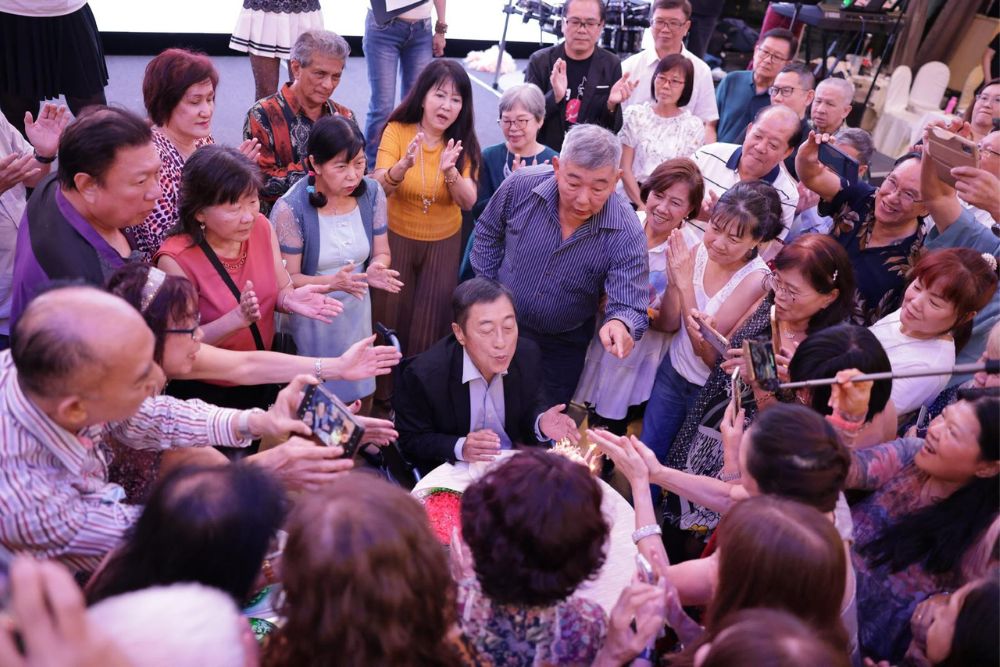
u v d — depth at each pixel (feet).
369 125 16.93
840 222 9.95
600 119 14.44
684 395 9.30
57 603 2.90
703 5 20.67
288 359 7.28
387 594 3.56
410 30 16.15
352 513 3.69
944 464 5.49
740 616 3.83
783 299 7.86
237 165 7.37
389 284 9.29
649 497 6.06
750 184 8.78
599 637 4.59
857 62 21.62
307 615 3.59
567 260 9.20
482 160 11.84
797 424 5.03
